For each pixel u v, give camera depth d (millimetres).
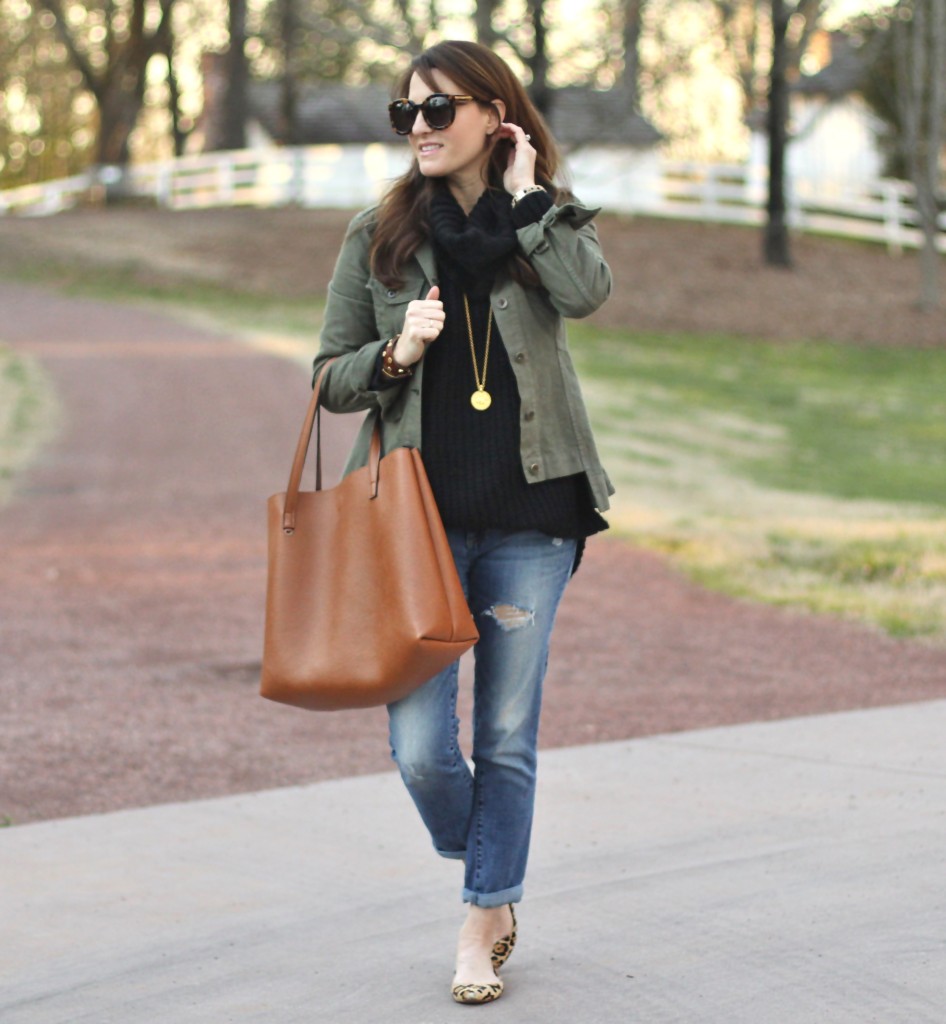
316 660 11078
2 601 28641
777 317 89438
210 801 17062
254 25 135375
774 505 40906
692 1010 11133
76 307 84938
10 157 194125
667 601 29234
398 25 89500
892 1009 11000
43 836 15844
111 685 22750
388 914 13414
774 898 13367
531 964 12133
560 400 11492
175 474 43625
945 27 92875
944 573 31062
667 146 131750
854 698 21750
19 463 45281
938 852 14438
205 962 12398
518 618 11430
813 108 137875
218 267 96000
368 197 119000
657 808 16297
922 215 93438
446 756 11484
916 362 81375
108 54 137500
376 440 11523
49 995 11812
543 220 11148
